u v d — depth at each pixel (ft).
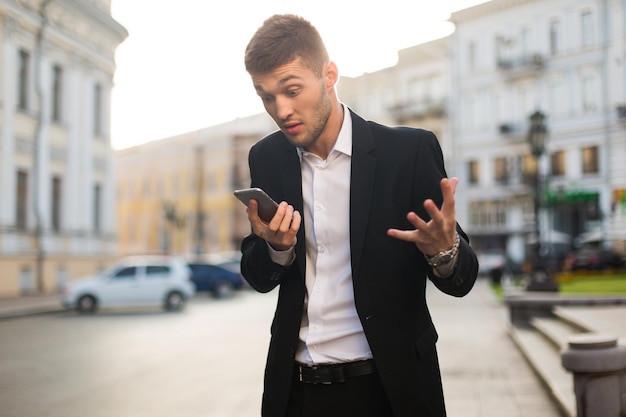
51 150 86.79
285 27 6.24
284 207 6.23
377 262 6.46
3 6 76.84
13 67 79.56
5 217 78.02
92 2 92.73
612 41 129.70
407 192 6.60
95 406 23.20
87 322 56.44
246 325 52.95
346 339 6.61
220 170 189.98
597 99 131.85
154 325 53.36
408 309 6.49
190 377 28.73
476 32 150.00
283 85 6.22
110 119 101.45
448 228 5.79
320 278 6.72
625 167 127.85
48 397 24.80
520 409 21.21
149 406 23.07
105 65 99.60
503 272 103.09
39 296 80.12
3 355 36.06
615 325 31.65
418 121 160.15
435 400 6.53
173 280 69.72
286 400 6.66
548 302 44.50
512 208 143.43
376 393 6.55
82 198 93.61
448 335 42.04
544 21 139.13
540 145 56.18
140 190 217.56
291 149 7.00
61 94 89.71
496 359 31.94
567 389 21.75
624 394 15.69
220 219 189.47
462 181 151.84
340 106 6.86
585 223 132.67
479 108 150.10
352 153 6.67
